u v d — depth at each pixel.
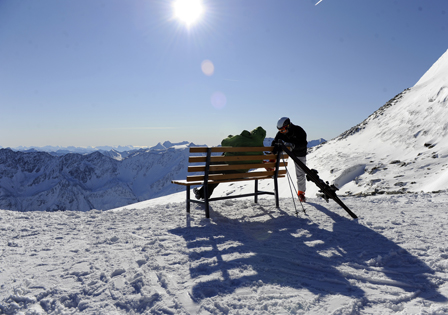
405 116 21.77
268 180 22.14
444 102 18.19
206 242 3.35
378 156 18.36
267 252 3.03
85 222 4.44
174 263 2.76
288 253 3.00
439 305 1.92
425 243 3.08
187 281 2.38
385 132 21.88
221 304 1.99
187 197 4.89
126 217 4.72
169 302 2.05
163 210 5.18
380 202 5.57
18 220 4.55
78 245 3.32
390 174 13.97
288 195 16.94
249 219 4.45
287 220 4.32
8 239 3.56
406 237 3.29
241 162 4.78
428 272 2.45
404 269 2.54
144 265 2.68
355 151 21.53
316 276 2.48
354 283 2.33
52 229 4.04
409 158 15.43
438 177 10.66
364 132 25.39
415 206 5.05
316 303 2.02
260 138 5.07
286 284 2.33
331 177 17.47
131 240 3.47
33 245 3.32
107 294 2.18
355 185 14.91
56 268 2.66
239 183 23.88
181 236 3.60
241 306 2.00
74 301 2.13
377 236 3.40
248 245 3.26
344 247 3.15
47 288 2.27
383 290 2.20
